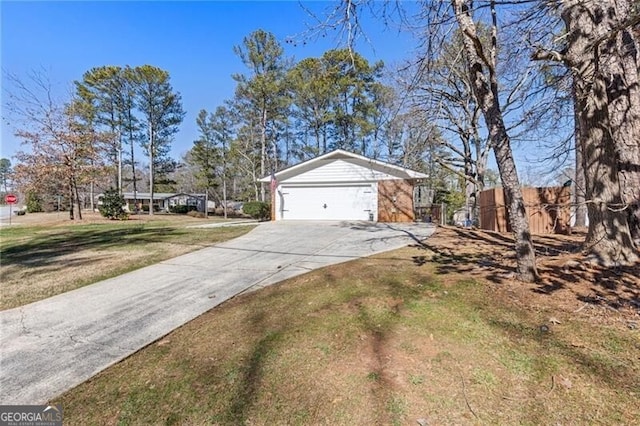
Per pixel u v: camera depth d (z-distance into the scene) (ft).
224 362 8.98
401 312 11.31
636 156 18.25
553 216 29.76
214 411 7.04
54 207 109.50
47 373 9.04
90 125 75.25
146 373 8.78
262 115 79.41
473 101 43.52
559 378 7.45
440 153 64.75
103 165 62.75
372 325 10.48
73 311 13.74
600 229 14.85
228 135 104.94
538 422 6.22
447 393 7.14
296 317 11.62
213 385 7.97
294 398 7.27
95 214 85.56
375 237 30.86
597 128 14.78
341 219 49.42
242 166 99.30
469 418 6.40
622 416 6.24
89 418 7.10
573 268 14.37
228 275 18.88
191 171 139.85
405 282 14.66
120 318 12.89
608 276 13.24
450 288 13.48
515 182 13.82
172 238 33.71
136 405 7.44
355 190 48.93
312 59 66.59
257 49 72.74
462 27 13.32
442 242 25.88
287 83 73.51
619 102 18.21
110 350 10.29
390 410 6.70
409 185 46.47
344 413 6.70
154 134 91.86
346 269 17.99
